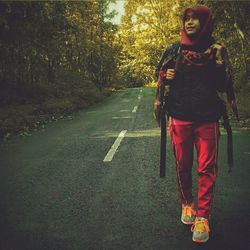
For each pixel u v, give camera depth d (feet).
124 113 50.24
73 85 92.63
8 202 14.87
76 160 22.15
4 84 66.85
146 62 192.03
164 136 11.37
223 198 14.24
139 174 18.25
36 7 56.08
